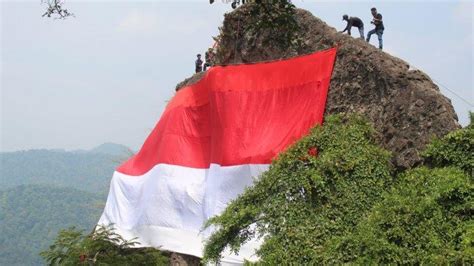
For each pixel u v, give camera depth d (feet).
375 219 51.11
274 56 78.79
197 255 76.48
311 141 60.39
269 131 72.02
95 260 74.95
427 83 64.13
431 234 48.52
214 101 77.41
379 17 81.05
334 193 57.11
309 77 71.31
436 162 56.34
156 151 87.20
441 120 58.85
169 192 81.61
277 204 57.82
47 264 76.84
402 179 56.29
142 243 82.07
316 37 75.00
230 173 72.90
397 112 62.28
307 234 55.16
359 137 60.44
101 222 90.99
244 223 58.80
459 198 50.03
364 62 67.46
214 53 91.76
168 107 88.17
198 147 82.64
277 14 78.43
